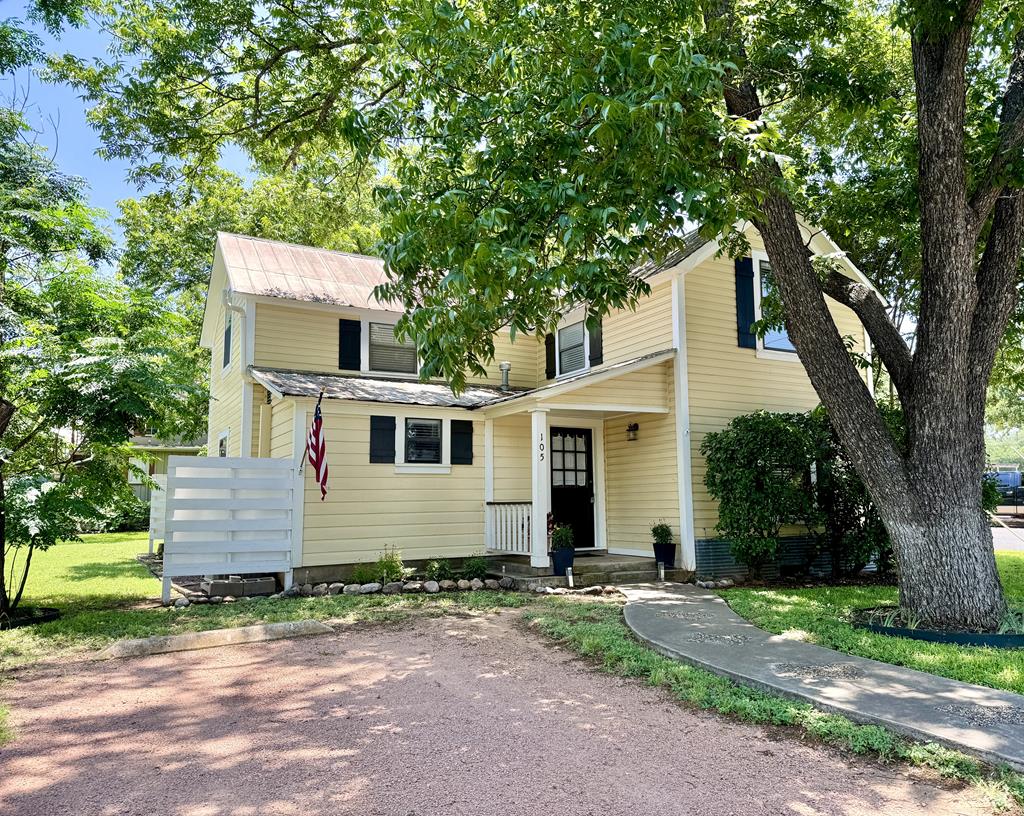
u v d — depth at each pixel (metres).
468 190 5.91
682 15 6.48
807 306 7.30
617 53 5.33
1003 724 4.04
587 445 13.13
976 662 5.47
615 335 12.94
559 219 5.18
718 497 10.73
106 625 7.48
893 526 7.02
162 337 10.08
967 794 3.34
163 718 4.57
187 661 6.10
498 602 9.01
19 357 8.06
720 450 10.67
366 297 13.73
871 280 15.23
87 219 9.17
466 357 6.43
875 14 10.77
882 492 7.05
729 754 3.86
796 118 9.99
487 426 12.20
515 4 6.25
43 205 8.96
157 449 22.69
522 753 3.90
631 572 10.96
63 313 9.09
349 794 3.39
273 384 10.76
